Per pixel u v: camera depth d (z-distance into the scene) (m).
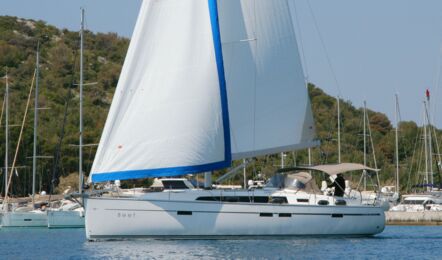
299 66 70.69
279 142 69.44
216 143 64.69
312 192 69.31
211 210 64.50
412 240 74.56
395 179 150.12
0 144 134.75
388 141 169.88
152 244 62.72
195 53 64.94
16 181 134.50
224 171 115.44
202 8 65.25
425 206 124.75
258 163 118.44
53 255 61.00
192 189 66.25
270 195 67.31
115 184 68.31
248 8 68.75
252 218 65.50
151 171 63.84
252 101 68.44
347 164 70.31
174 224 63.97
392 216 115.38
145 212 63.59
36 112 115.06
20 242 76.06
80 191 65.75
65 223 102.88
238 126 67.62
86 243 64.12
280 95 69.69
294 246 63.50
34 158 112.94
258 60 68.88
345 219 69.44
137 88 64.62
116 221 63.25
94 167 64.44
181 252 58.50
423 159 155.00
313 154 137.75
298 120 70.31
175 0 65.00
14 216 103.19
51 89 181.38
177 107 64.31
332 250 62.62
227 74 67.62
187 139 64.25
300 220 67.25
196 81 64.69
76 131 146.00
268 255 57.97
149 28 65.00
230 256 56.78
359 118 175.62
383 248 66.00
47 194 129.12
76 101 173.50
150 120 64.25
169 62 64.75
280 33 69.94
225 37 67.81
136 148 63.97
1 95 166.88
